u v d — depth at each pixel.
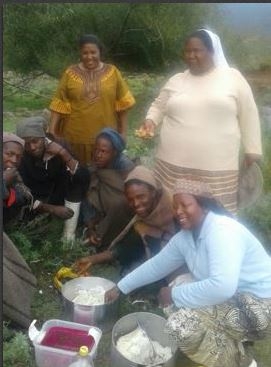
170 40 3.87
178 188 2.23
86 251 3.10
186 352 2.25
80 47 3.19
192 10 3.67
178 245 2.35
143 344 2.36
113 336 2.33
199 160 2.83
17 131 3.06
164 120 2.94
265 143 3.40
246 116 2.81
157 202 2.68
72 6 3.87
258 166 2.94
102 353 2.46
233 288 2.10
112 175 3.00
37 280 2.89
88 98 3.21
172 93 2.87
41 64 4.12
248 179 2.99
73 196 3.10
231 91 2.73
